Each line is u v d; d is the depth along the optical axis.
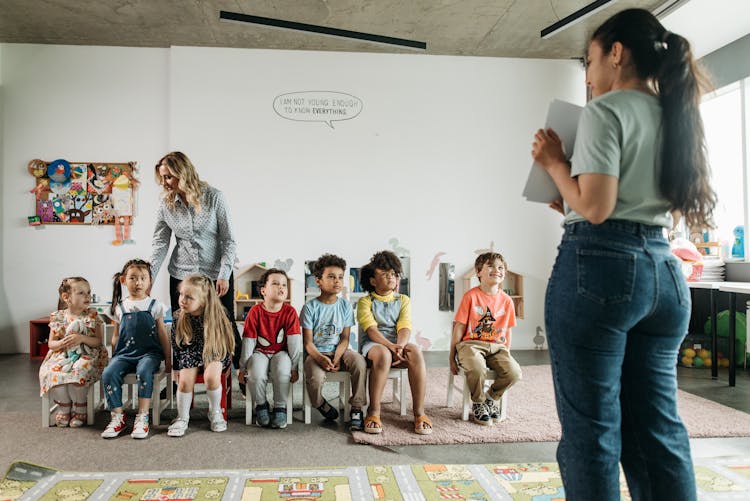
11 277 4.63
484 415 2.46
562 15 4.20
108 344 4.41
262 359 2.53
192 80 4.71
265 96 4.78
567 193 1.08
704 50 4.44
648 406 1.08
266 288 2.60
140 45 4.74
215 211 2.77
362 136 4.86
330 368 2.48
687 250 4.05
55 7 4.10
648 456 1.08
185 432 2.37
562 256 1.10
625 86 1.11
